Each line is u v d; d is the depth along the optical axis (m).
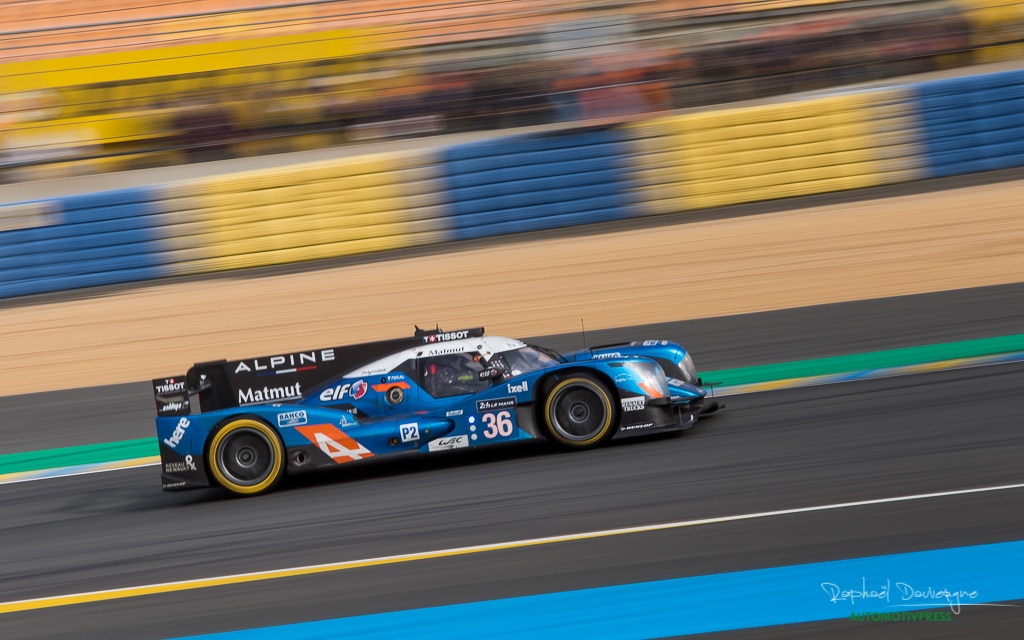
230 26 96.12
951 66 79.81
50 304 56.59
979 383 27.84
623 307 43.03
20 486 29.83
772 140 60.34
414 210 60.22
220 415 25.59
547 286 47.69
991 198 53.97
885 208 55.00
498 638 16.16
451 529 21.22
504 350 26.34
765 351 35.00
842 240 49.72
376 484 25.42
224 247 59.78
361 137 80.38
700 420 27.55
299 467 25.48
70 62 80.62
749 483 21.75
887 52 79.12
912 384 28.66
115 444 32.97
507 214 60.28
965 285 40.31
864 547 17.83
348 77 81.44
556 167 60.16
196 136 80.12
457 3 85.38
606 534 19.80
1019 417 24.28
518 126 80.31
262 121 80.31
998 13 79.75
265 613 18.25
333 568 19.97
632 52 79.94
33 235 58.69
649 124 60.47
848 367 31.52
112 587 20.62
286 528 22.78
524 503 22.14
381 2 91.94
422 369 25.97
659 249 52.41
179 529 23.80
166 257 59.69
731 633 15.55
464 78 80.19
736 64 79.06
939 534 17.97
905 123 60.25
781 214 56.94
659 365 26.03
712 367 33.97
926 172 60.28
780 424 26.19
